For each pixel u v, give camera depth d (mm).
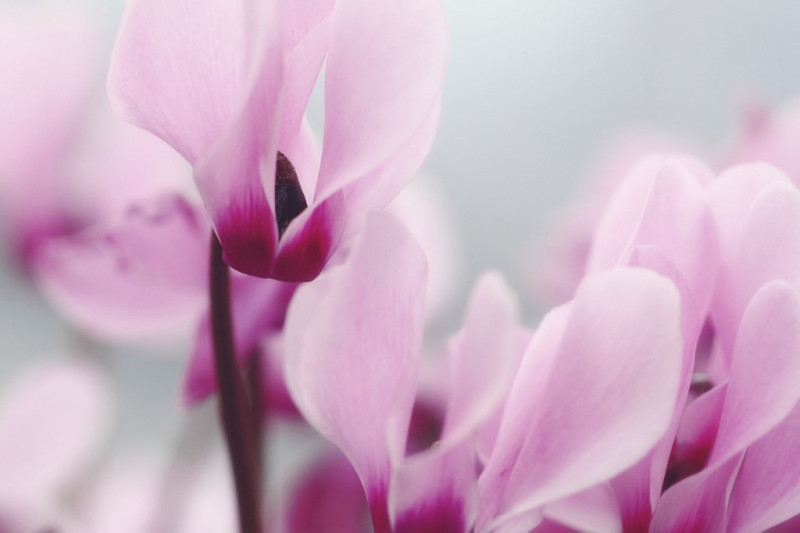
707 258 252
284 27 250
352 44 247
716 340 264
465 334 240
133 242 319
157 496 346
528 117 783
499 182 761
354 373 243
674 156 265
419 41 246
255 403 311
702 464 254
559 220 428
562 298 410
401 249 238
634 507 250
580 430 239
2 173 376
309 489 344
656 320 236
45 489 331
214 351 258
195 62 250
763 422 245
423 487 240
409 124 244
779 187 253
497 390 231
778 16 780
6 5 389
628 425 236
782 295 245
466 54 782
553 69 792
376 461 246
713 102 793
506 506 242
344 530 342
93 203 374
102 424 337
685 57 793
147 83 252
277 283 304
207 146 251
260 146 244
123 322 334
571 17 792
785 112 332
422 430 346
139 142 366
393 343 241
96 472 365
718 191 259
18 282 398
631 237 249
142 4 251
